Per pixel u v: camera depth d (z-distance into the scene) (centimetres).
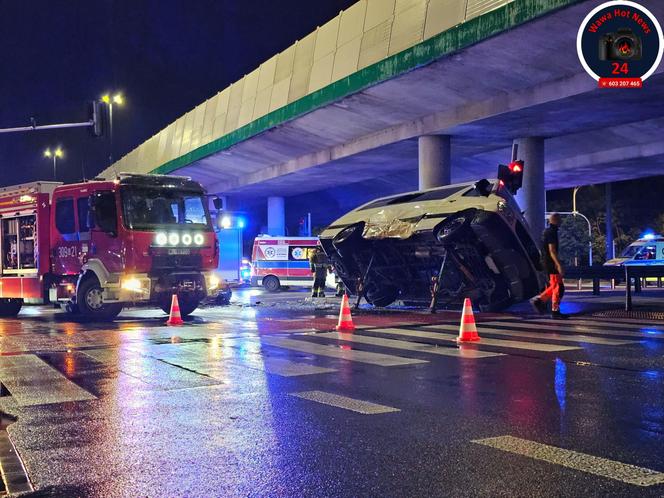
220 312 1844
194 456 491
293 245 3447
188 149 3794
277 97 2831
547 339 1074
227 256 3125
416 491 409
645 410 601
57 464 479
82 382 788
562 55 1781
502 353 941
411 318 1502
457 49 1841
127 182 1656
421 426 562
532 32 1705
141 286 1631
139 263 1633
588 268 2261
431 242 1567
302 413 614
